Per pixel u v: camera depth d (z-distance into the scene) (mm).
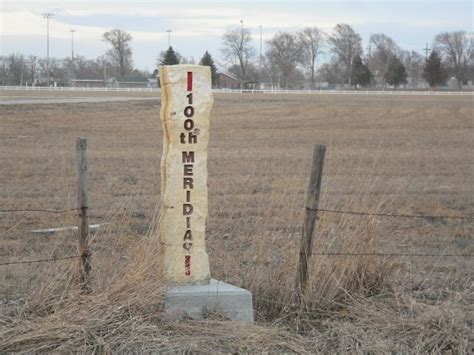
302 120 49938
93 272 7000
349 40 156000
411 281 7898
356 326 6395
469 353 5961
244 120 49438
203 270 6996
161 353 5723
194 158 6941
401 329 6312
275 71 153500
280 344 6000
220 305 6637
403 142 32250
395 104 72625
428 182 17953
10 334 5906
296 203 12016
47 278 6996
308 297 6844
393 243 10344
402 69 147875
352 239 7391
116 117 49406
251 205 13289
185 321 6336
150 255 6883
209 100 6902
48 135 34656
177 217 6945
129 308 6219
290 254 7723
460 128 42844
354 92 102938
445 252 9766
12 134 34781
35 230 11000
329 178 17703
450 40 156375
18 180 17375
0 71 142750
